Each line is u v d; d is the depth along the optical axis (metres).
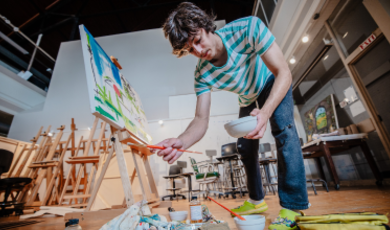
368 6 2.41
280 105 0.94
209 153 4.35
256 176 1.27
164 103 5.34
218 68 1.08
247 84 1.12
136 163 1.67
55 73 5.86
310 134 4.26
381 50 2.43
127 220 0.84
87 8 7.14
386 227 0.57
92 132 3.11
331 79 3.49
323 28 3.23
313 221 0.65
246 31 0.94
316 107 4.00
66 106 5.40
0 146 3.59
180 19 0.91
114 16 7.25
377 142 2.71
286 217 0.82
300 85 4.46
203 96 1.23
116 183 2.45
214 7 6.62
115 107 1.49
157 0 7.14
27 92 5.96
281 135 0.93
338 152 3.49
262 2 4.73
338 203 1.45
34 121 5.35
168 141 0.93
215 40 0.98
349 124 3.21
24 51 5.93
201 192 3.85
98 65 1.48
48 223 1.77
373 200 1.43
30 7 6.41
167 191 4.51
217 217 1.34
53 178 2.88
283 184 0.90
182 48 0.98
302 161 0.90
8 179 2.53
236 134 0.75
